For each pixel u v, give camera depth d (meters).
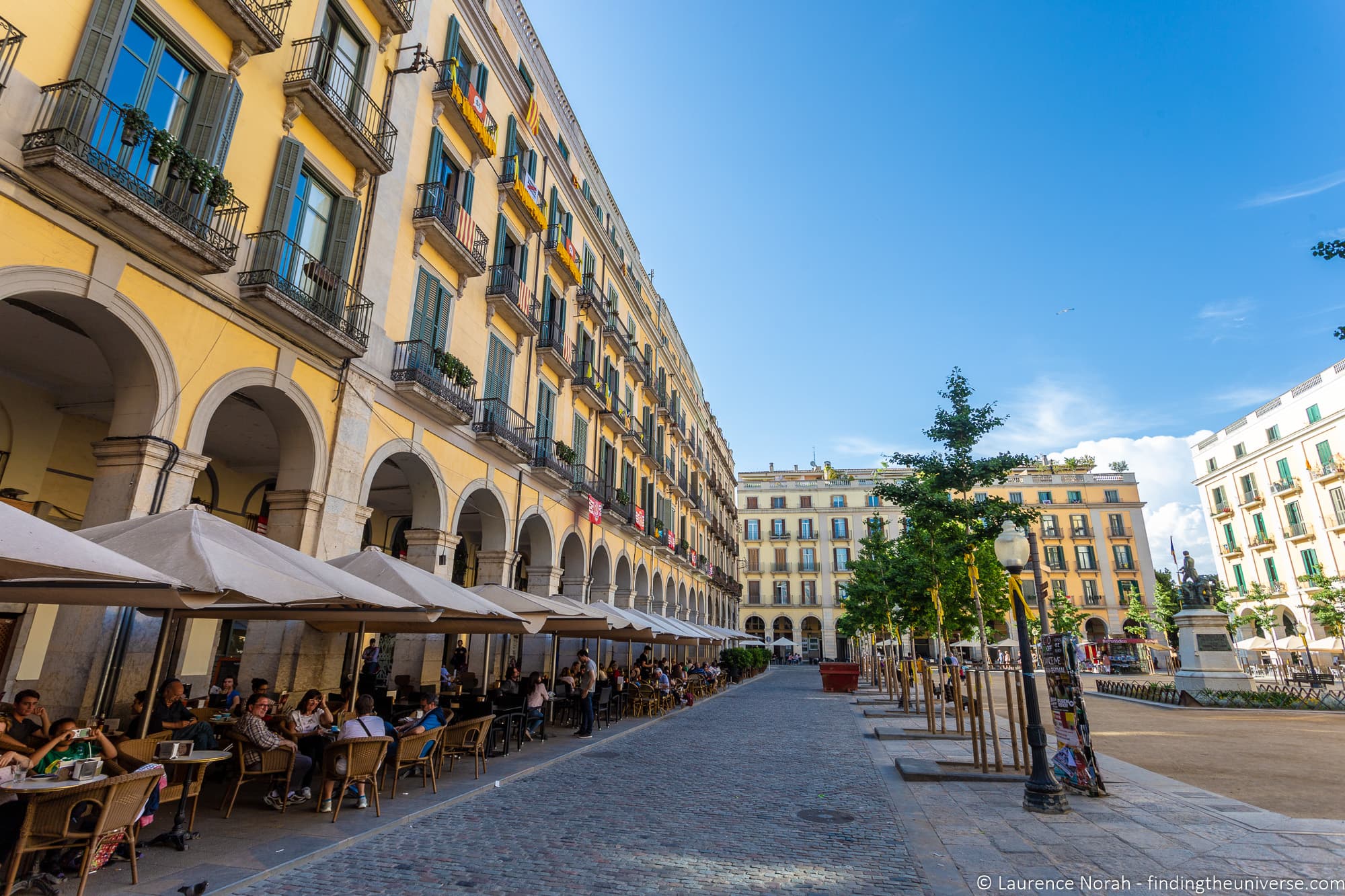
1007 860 5.99
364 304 12.20
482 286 17.22
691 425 45.66
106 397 11.62
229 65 9.99
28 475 11.30
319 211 12.01
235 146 10.03
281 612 8.71
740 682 36.88
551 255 21.62
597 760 11.44
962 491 12.76
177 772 6.43
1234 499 53.34
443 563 14.38
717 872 5.68
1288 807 8.09
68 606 7.96
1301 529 46.50
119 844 5.21
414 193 14.54
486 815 7.55
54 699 7.64
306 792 7.74
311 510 10.91
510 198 18.89
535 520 19.67
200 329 9.13
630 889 5.23
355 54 13.20
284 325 10.55
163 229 8.20
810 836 6.79
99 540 6.07
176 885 5.01
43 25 7.42
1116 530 67.25
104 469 8.27
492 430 16.12
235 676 15.23
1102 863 5.89
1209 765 10.98
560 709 17.33
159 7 8.84
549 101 23.11
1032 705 8.16
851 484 73.81
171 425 8.62
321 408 11.31
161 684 8.35
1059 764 9.00
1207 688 23.05
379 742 7.31
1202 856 6.07
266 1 10.88
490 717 10.02
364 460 12.21
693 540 43.09
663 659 30.14
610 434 26.95
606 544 25.31
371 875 5.44
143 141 8.37
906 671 19.95
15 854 4.55
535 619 10.94
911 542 22.12
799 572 71.12
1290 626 47.44
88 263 7.73
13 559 4.05
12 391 11.07
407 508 19.86
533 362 19.97
